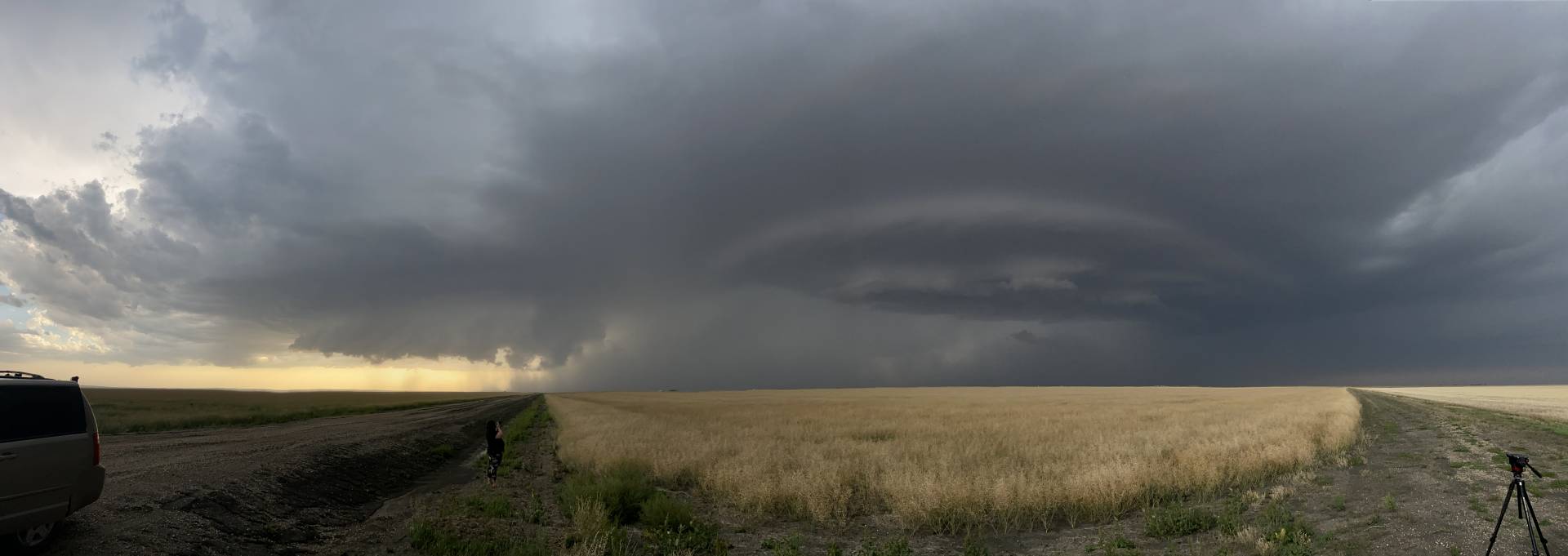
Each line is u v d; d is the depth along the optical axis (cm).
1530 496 1212
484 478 1956
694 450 2181
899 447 2239
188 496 1113
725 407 6322
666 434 2827
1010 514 1295
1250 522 1157
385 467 1986
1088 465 1720
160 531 924
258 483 1334
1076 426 3177
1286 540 978
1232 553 961
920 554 1098
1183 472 1541
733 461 1844
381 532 1174
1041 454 2000
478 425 4506
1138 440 2355
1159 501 1374
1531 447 2006
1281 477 1598
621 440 2525
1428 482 1431
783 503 1418
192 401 6675
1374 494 1330
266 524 1105
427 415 5441
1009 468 1700
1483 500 1184
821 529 1267
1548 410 4406
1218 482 1500
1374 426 3136
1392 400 6450
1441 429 2791
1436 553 867
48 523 808
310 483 1487
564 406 7338
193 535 944
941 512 1283
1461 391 10481
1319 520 1131
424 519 1143
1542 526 967
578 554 963
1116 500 1330
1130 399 7762
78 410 877
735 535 1216
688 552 1057
